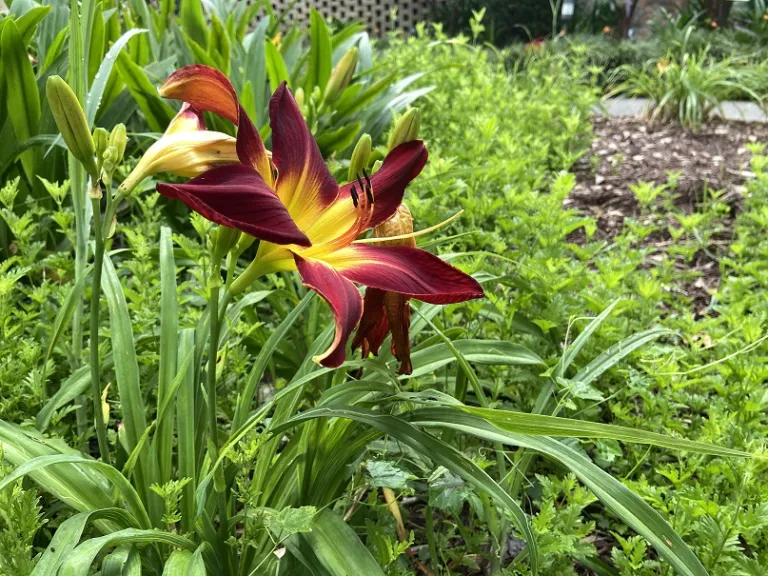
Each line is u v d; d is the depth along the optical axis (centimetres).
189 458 40
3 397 49
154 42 102
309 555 36
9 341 51
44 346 55
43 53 88
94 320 35
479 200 78
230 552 39
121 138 33
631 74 234
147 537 32
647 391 55
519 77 198
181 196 28
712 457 53
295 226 29
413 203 73
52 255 65
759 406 52
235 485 43
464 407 34
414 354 49
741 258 87
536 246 79
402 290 33
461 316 68
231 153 33
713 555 39
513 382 63
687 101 183
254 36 99
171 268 47
